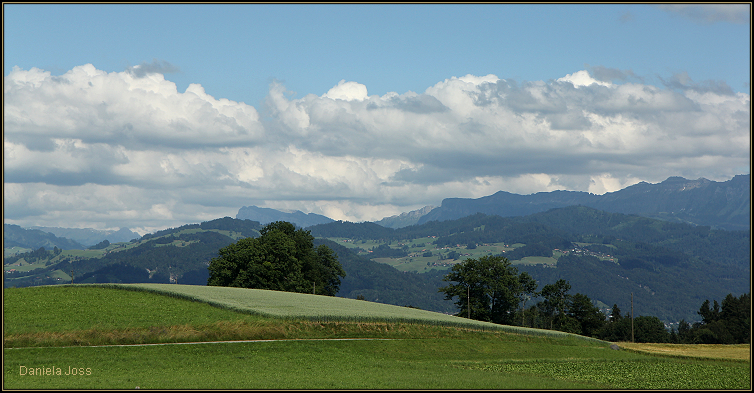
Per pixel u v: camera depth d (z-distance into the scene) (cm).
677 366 5409
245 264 11756
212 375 4125
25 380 3781
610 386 4206
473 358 5812
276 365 4684
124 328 5250
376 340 6006
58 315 5753
